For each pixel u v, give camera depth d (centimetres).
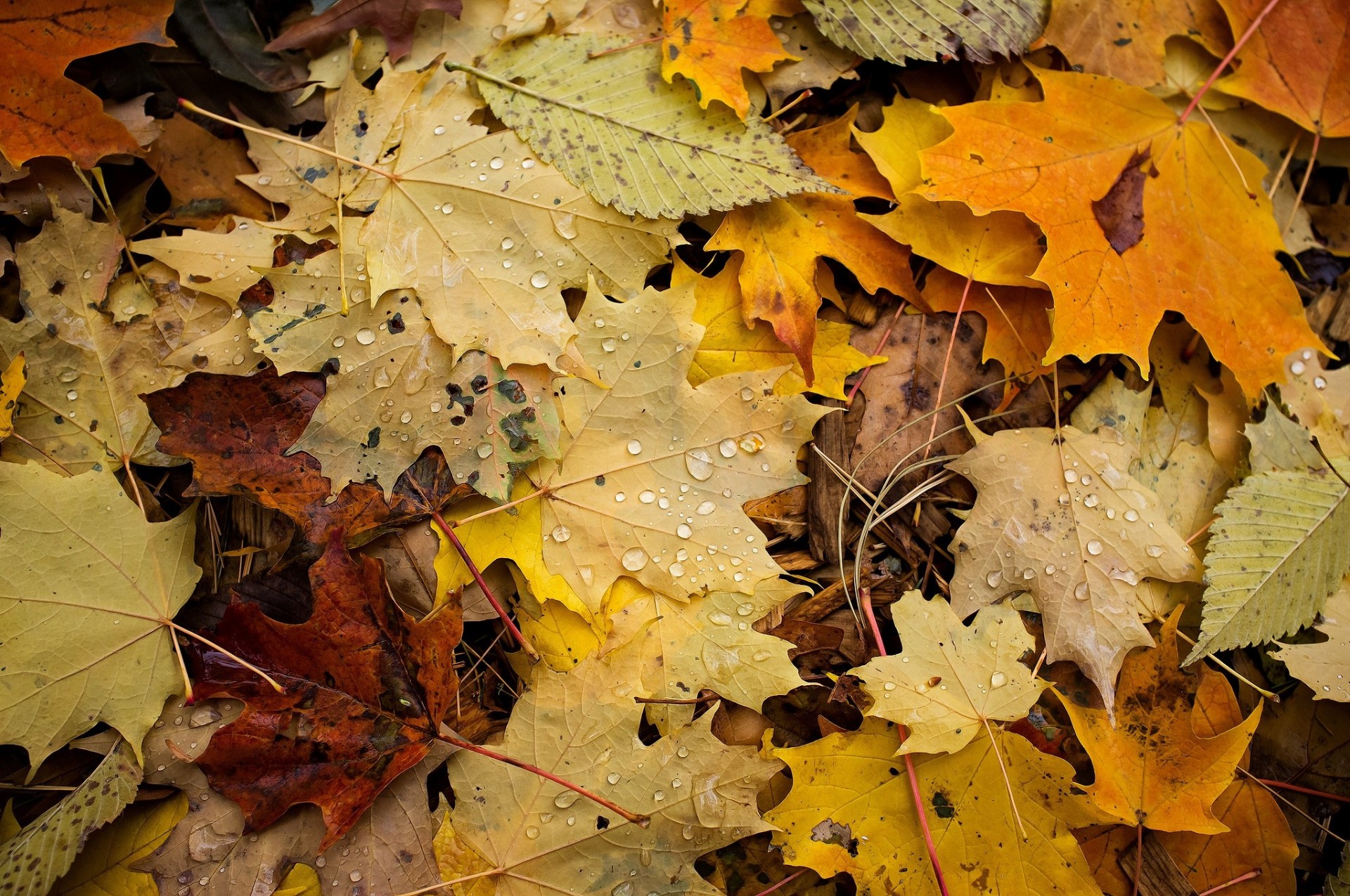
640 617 48
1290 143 53
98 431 48
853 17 50
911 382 51
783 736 49
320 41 50
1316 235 54
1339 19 51
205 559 49
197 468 46
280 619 48
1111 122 50
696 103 49
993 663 48
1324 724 51
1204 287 49
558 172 48
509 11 50
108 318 48
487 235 48
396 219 48
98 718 46
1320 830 50
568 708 47
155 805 47
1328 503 50
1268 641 48
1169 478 51
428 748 46
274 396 47
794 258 49
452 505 48
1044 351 51
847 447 50
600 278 48
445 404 47
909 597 48
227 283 48
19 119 47
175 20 49
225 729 45
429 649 47
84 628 46
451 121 49
